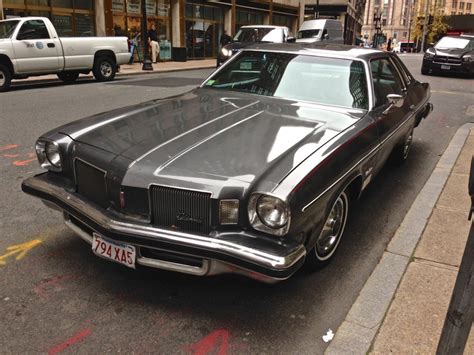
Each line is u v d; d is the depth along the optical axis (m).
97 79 14.67
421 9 92.25
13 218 4.12
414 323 2.74
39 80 14.95
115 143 3.04
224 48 14.50
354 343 2.61
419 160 6.43
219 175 2.63
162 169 2.71
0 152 6.11
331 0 48.22
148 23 23.28
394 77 5.09
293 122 3.46
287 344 2.64
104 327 2.73
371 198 4.98
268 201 2.49
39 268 3.32
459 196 4.76
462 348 1.77
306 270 3.38
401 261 3.48
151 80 15.12
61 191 3.13
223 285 3.17
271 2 33.28
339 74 4.20
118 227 2.70
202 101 4.03
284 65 4.37
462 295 1.71
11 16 17.16
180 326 2.76
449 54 17.20
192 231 2.63
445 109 10.52
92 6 20.12
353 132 3.43
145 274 3.27
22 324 2.73
